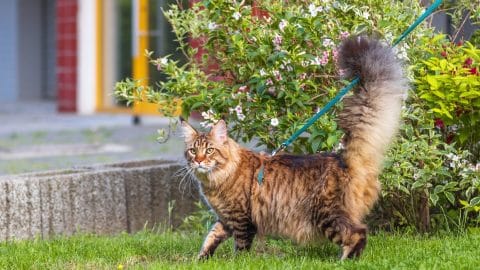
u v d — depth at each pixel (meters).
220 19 7.74
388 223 8.04
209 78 8.29
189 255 7.13
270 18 7.74
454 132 7.77
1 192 7.98
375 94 6.32
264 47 7.50
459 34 8.54
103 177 8.68
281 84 7.54
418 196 7.82
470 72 7.41
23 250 7.29
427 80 7.29
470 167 7.46
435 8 7.53
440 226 7.85
